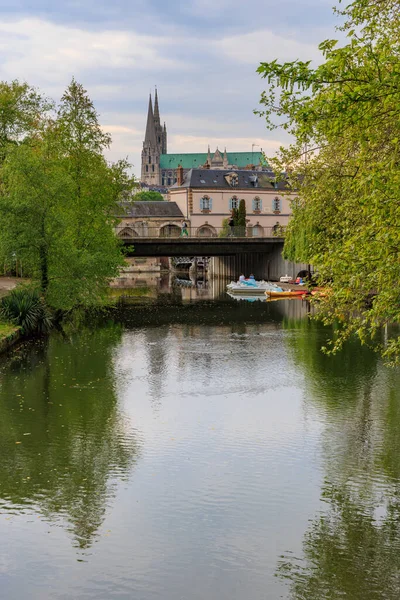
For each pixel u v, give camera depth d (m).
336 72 11.27
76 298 38.84
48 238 36.00
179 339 36.00
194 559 11.98
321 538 12.74
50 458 16.89
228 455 17.05
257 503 14.24
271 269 78.44
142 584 11.25
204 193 110.69
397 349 12.62
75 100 44.78
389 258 11.47
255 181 113.44
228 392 23.64
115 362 29.02
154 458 16.89
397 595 10.89
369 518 13.57
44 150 39.94
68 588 11.10
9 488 15.02
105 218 44.97
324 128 12.37
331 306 14.96
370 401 22.19
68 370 27.19
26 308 35.38
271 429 19.25
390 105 11.50
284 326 41.38
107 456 16.98
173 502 14.28
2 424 19.67
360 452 17.25
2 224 35.19
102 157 45.59
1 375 26.09
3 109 48.25
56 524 13.30
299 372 26.78
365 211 11.52
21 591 11.03
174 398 22.80
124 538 12.75
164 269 118.19
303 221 23.38
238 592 11.02
